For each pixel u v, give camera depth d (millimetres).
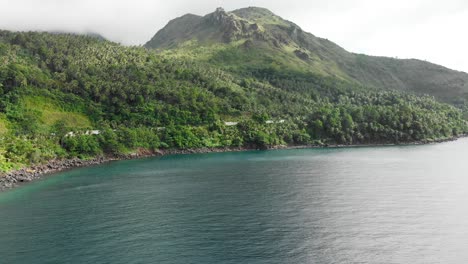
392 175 149125
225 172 159250
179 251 74062
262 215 96062
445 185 129500
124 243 78125
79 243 78250
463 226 87188
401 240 79125
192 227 87312
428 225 88062
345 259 70438
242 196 115562
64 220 92812
